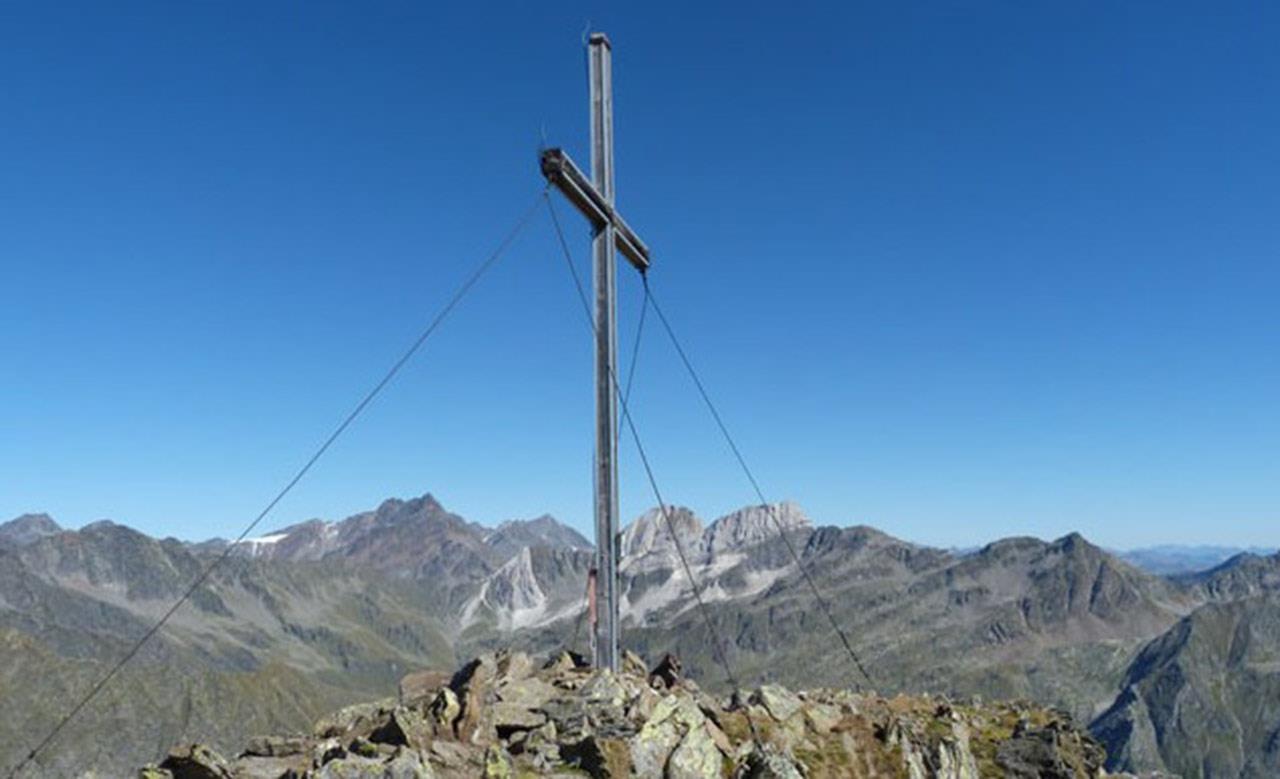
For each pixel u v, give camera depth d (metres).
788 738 53.19
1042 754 65.94
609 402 51.53
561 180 47.47
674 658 57.31
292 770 39.31
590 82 53.25
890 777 53.12
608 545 50.91
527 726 43.78
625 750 41.41
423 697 47.25
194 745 38.91
